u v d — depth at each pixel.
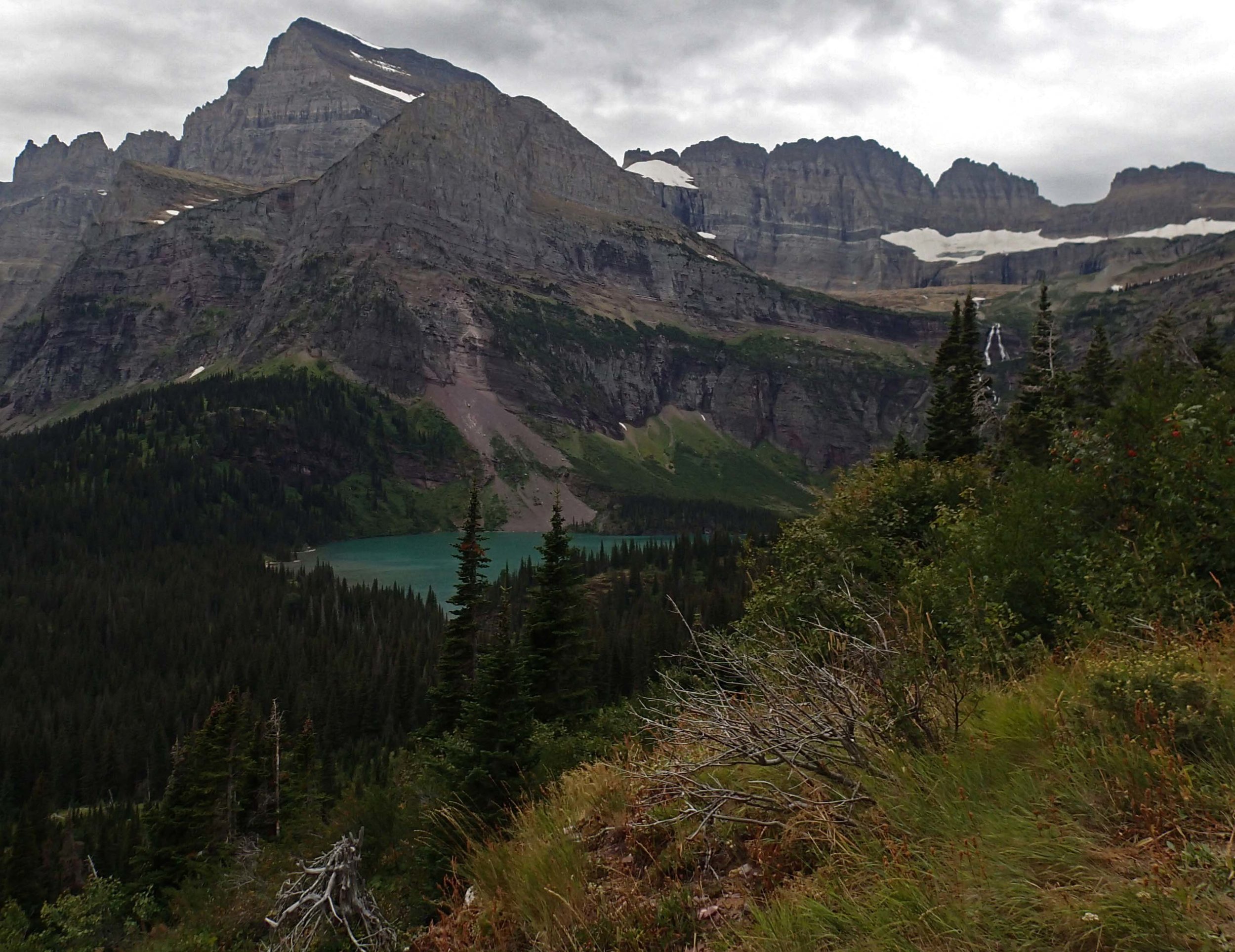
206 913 21.72
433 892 8.77
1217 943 2.69
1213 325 27.48
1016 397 34.38
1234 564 8.67
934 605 9.91
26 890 42.97
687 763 5.30
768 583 18.97
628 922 4.32
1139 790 3.69
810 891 3.78
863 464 23.34
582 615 28.03
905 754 4.65
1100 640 7.27
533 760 13.23
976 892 3.36
